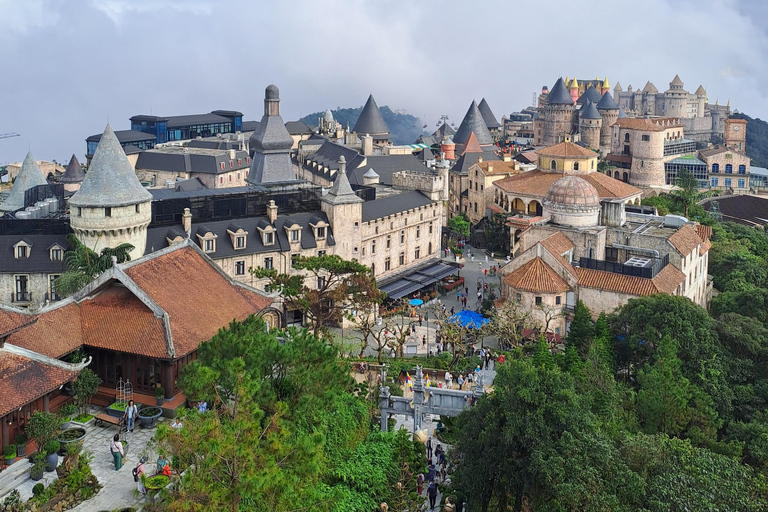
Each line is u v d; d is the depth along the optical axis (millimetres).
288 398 69500
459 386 108625
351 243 154500
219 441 54281
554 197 155750
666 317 112562
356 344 133250
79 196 123188
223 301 93625
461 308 157625
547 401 72500
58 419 72750
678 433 92812
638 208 195750
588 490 67375
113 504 65750
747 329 114562
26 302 126250
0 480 67125
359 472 71062
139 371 83625
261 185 182000
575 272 138500
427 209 181125
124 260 116750
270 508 54625
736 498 68250
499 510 77375
